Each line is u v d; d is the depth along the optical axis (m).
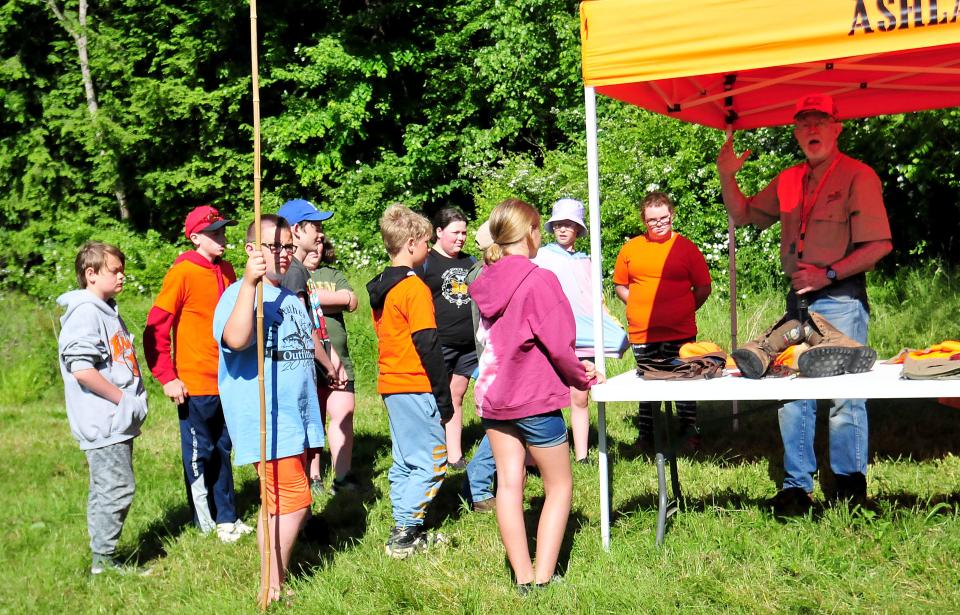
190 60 18.05
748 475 5.27
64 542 5.04
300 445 3.88
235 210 18.69
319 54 16.73
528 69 15.46
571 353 3.62
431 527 4.89
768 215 4.90
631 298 6.10
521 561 3.79
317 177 17.08
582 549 4.21
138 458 6.88
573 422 5.90
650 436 6.19
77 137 18.58
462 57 17.23
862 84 5.76
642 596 3.61
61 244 18.48
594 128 4.17
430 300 4.42
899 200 10.34
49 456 7.25
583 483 5.31
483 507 5.04
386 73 16.70
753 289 10.28
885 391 3.57
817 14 3.71
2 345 11.38
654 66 3.99
